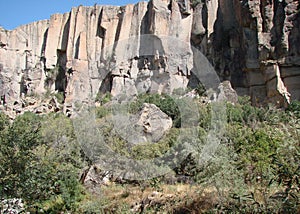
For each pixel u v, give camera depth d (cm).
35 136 874
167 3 4197
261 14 3488
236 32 3778
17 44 5156
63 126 1867
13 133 840
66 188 1295
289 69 3192
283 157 666
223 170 909
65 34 5128
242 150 1091
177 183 1244
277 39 3309
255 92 3344
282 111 2516
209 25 3981
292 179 659
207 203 911
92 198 1280
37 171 855
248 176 880
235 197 777
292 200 686
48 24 5303
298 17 3272
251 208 754
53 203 1245
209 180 934
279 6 3403
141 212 1057
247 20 3538
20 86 5047
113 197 1241
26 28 5269
